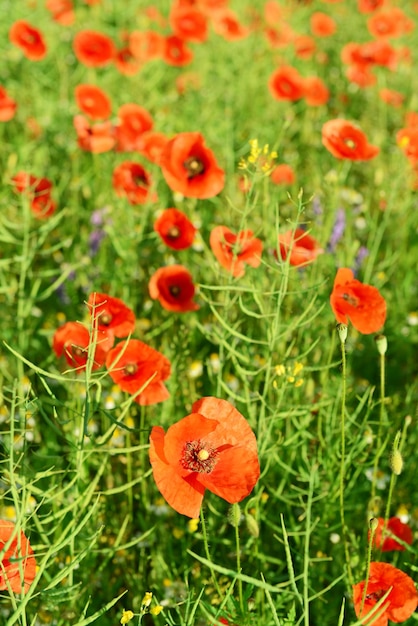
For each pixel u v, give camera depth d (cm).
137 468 182
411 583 159
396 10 255
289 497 175
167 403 183
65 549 173
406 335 207
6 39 297
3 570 152
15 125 251
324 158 243
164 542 178
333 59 338
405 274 219
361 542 176
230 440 160
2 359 195
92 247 211
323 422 184
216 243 176
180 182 180
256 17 325
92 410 164
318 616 173
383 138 251
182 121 252
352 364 202
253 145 174
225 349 190
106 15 338
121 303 172
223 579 174
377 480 182
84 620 157
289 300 191
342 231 216
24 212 187
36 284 191
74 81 280
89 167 238
